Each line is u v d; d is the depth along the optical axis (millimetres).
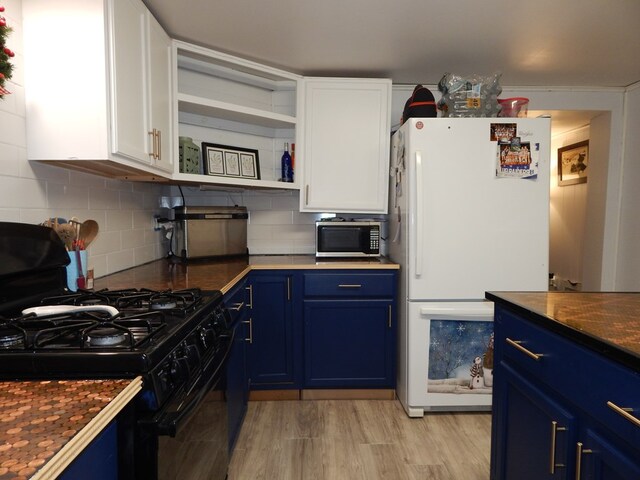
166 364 891
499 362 1385
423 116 2277
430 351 2234
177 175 2092
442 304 2217
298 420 2230
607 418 870
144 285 1669
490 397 2256
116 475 779
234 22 1964
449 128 2170
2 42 1083
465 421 2225
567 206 4125
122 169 1657
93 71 1362
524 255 2207
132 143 1550
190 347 1021
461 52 2322
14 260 1164
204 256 2562
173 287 1610
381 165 2646
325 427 2156
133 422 791
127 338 895
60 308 1057
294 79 2600
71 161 1427
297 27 2020
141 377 796
